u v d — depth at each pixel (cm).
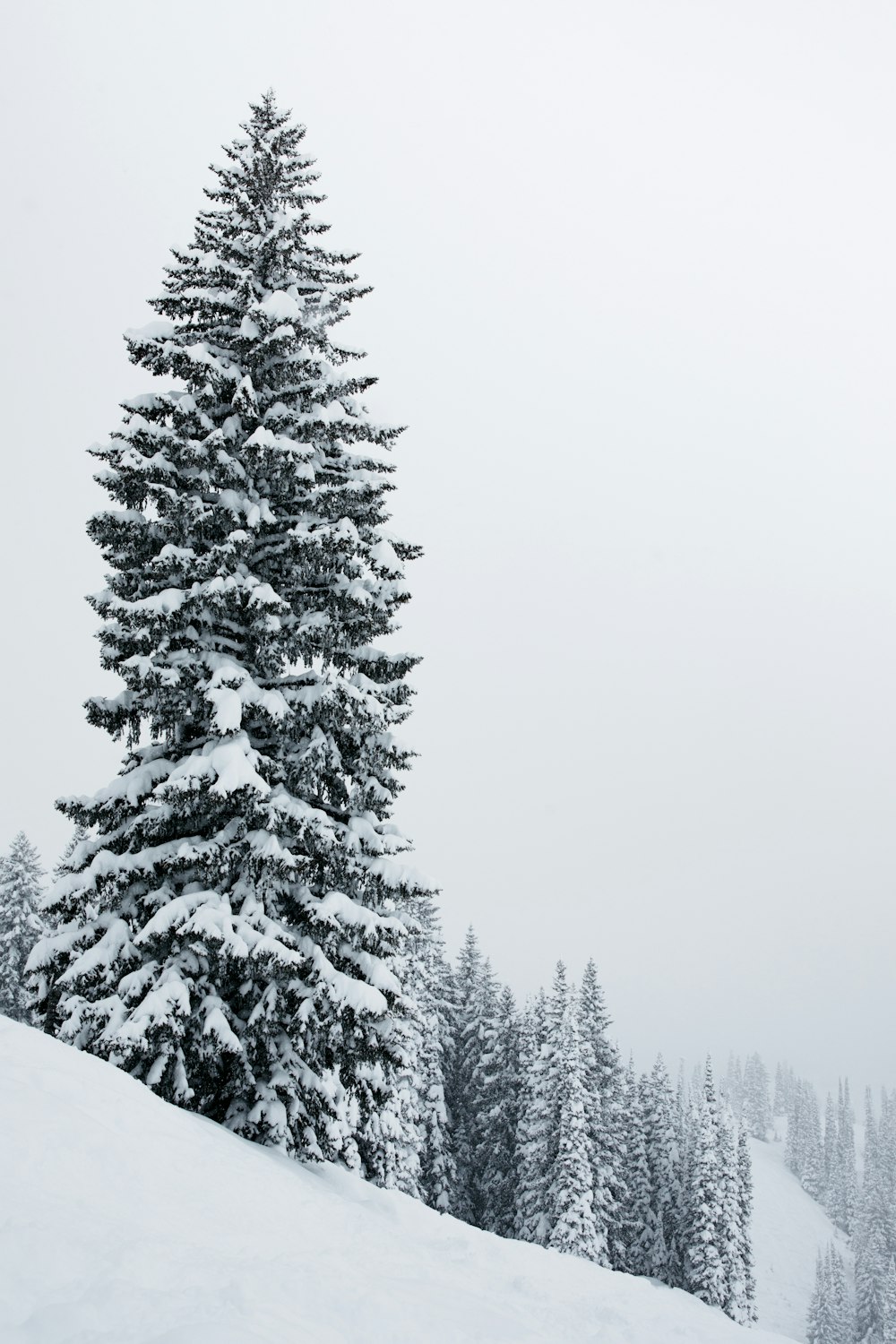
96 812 1394
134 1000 1266
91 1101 931
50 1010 1341
